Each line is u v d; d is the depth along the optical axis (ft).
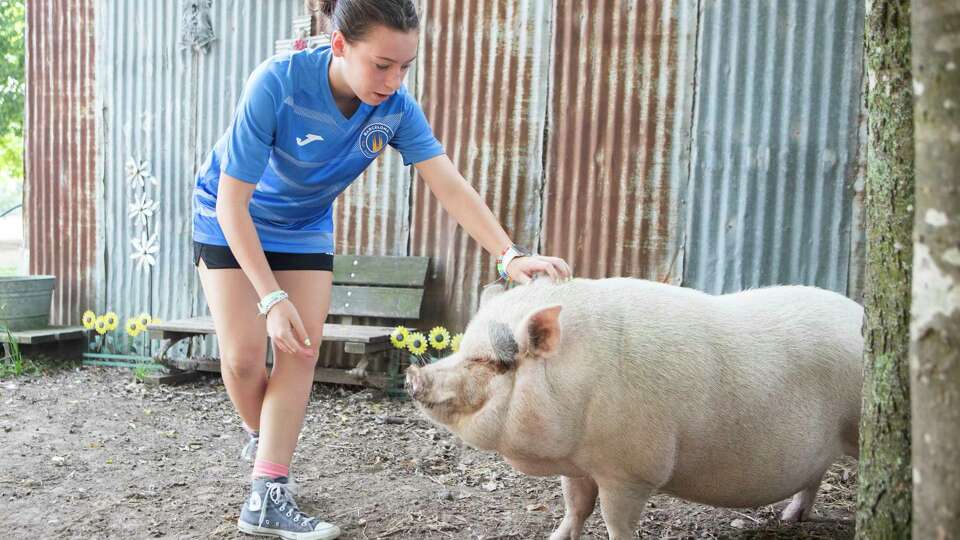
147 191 23.84
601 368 8.62
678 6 17.89
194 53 23.02
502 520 11.31
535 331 8.39
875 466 7.26
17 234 82.58
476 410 8.70
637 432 8.68
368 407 18.44
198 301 23.41
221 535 10.59
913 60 5.13
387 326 20.92
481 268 20.08
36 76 25.12
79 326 24.80
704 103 17.83
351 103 9.68
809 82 17.11
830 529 11.12
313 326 10.78
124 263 24.27
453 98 20.01
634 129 18.42
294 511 10.54
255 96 9.24
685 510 11.93
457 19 19.84
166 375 21.06
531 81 19.30
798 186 17.33
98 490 12.46
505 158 19.60
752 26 17.38
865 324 7.45
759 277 17.65
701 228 18.02
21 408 18.22
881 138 7.26
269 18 22.13
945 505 5.00
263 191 10.27
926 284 5.07
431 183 10.62
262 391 11.10
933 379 5.05
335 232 21.39
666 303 9.23
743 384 9.00
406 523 11.11
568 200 19.11
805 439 9.41
